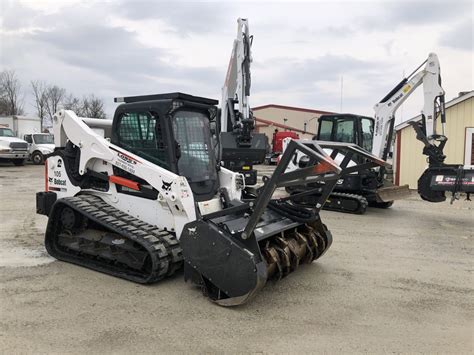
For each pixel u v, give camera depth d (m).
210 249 4.48
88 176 6.36
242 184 6.11
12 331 3.89
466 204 12.66
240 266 4.28
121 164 5.68
